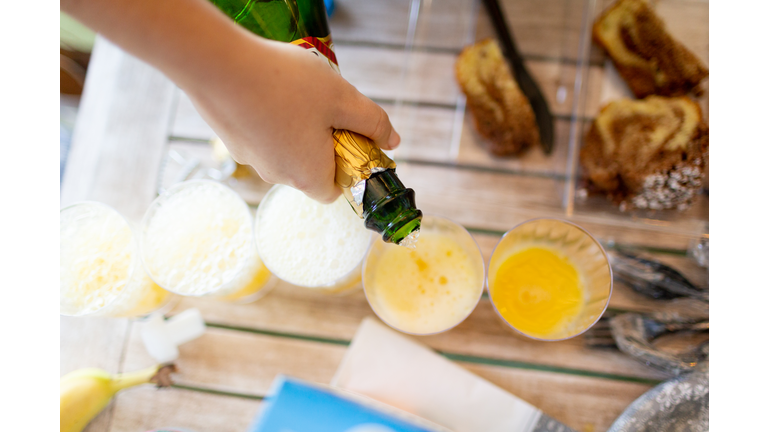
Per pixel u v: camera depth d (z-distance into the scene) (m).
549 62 0.60
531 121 0.58
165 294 0.56
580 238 0.53
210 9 0.40
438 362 0.56
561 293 0.54
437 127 0.60
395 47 0.62
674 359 0.53
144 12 0.39
